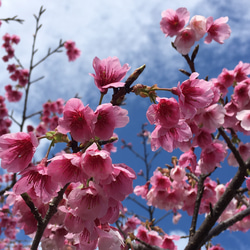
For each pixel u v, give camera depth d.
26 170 0.25
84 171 0.23
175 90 0.27
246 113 0.45
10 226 1.15
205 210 0.62
